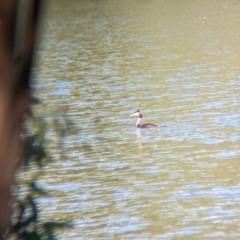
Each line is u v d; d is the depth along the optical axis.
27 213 24.94
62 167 82.75
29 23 22.00
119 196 73.12
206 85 125.06
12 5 21.23
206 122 102.12
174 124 102.12
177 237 62.25
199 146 91.00
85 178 79.19
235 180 76.56
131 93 122.81
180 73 136.38
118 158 86.81
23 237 24.20
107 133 98.69
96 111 111.31
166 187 75.69
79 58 156.50
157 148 91.19
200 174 79.50
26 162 23.88
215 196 72.00
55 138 29.44
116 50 164.38
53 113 25.05
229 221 65.25
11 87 21.92
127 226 65.00
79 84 130.62
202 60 147.75
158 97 118.94
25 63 22.08
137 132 98.62
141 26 196.50
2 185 22.03
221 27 188.88
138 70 141.50
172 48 163.62
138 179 78.56
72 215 67.69
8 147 22.03
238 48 158.38
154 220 66.25
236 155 86.25
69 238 61.88
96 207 70.06
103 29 193.88
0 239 22.02
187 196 72.31
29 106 23.69
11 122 22.05
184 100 115.50
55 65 149.75
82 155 87.44
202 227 64.06
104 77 136.50
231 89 120.88
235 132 96.38
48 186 76.25
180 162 84.69
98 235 62.88
